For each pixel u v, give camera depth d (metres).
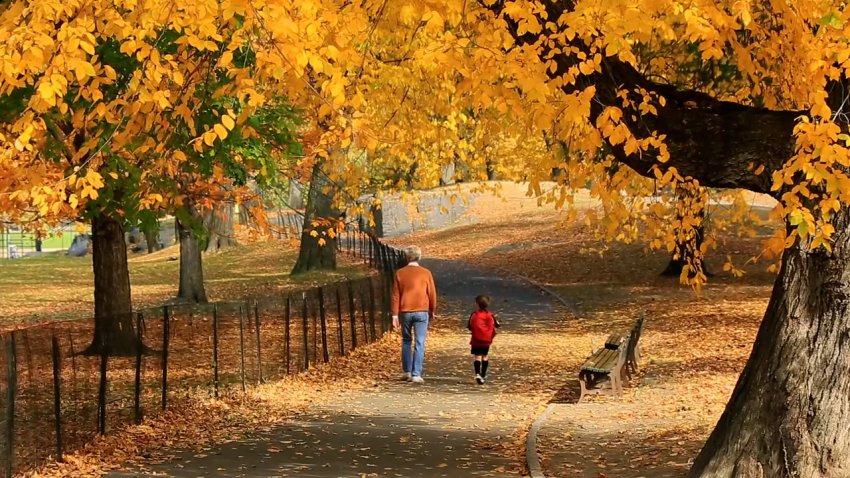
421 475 19.75
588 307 58.28
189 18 12.41
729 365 34.09
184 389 28.16
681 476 18.36
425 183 33.16
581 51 14.02
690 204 20.03
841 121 14.62
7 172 23.84
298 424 25.69
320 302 38.56
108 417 23.94
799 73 13.94
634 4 11.98
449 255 95.19
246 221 46.53
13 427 19.55
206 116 26.27
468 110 25.91
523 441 23.41
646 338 44.72
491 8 14.38
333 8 12.26
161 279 89.75
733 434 15.50
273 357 33.91
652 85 15.58
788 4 12.88
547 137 21.41
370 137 13.16
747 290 58.31
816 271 14.96
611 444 22.34
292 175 41.81
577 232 91.62
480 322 33.59
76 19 13.09
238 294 71.88
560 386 32.81
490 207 120.94
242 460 21.00
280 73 11.80
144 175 22.62
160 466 20.33
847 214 14.65
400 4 13.25
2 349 20.36
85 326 23.66
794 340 15.12
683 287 62.12
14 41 12.35
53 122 24.08
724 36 13.91
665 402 27.80
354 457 21.52
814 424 14.95
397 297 34.56
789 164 12.66
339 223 41.28
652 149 15.48
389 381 34.38
